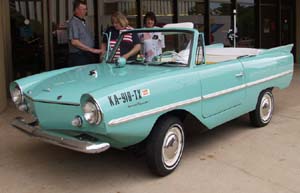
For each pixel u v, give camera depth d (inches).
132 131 151.8
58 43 357.1
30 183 164.6
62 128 158.1
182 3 425.1
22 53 346.3
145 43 200.7
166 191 156.4
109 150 201.3
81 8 256.2
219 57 233.0
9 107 292.2
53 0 350.6
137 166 181.3
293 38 550.3
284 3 538.6
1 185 162.6
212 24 451.8
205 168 178.2
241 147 205.3
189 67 180.9
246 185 161.3
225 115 200.2
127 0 391.5
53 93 160.1
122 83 153.5
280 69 245.3
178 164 177.9
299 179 166.9
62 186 161.6
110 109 143.1
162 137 164.1
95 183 164.2
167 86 164.2
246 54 237.5
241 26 484.4
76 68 199.6
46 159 190.2
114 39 238.7
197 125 185.6
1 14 299.0
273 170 175.9
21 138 221.0
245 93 213.3
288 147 205.0
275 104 301.3
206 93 183.9
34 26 348.2
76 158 191.5
